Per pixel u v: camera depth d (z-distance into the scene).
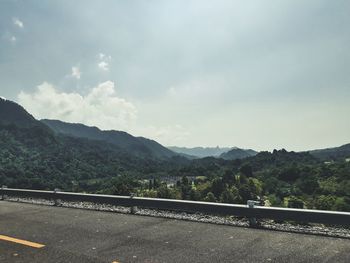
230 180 111.38
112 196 12.47
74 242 7.91
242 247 7.22
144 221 10.12
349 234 8.08
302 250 6.91
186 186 98.81
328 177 106.88
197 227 9.18
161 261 6.46
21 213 11.93
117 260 6.58
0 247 7.61
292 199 78.81
